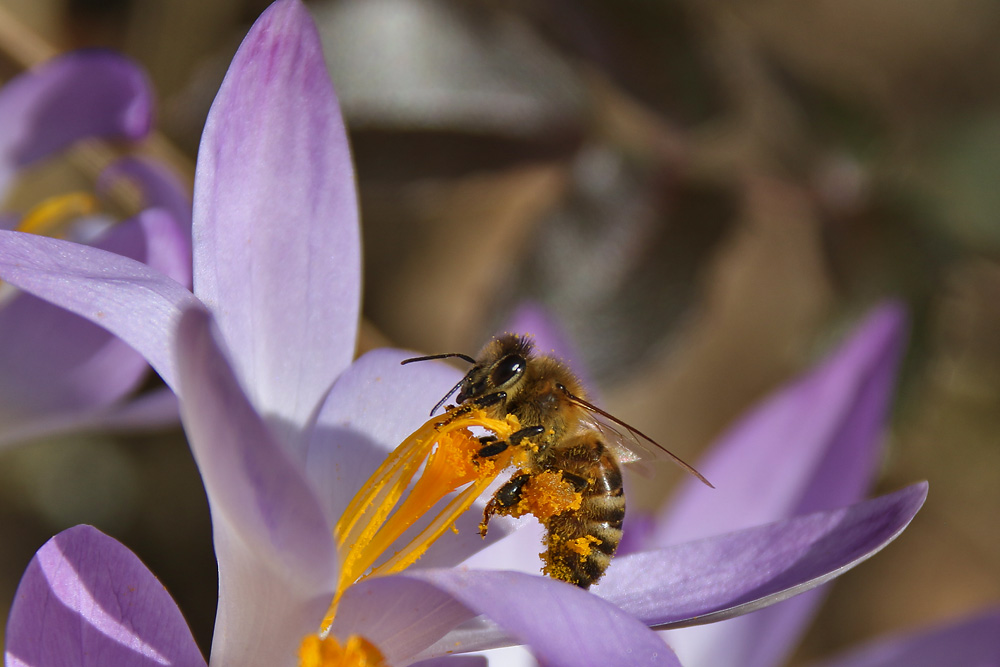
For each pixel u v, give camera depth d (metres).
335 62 0.21
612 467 0.18
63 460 0.23
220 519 0.16
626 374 0.22
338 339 0.17
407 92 0.21
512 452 0.17
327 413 0.17
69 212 0.20
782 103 0.22
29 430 0.19
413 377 0.17
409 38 0.21
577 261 0.21
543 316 0.20
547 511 0.17
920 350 0.21
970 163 0.22
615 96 0.21
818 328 0.22
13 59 0.21
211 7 0.23
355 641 0.16
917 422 0.22
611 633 0.16
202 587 0.23
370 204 0.21
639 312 0.22
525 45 0.21
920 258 0.22
